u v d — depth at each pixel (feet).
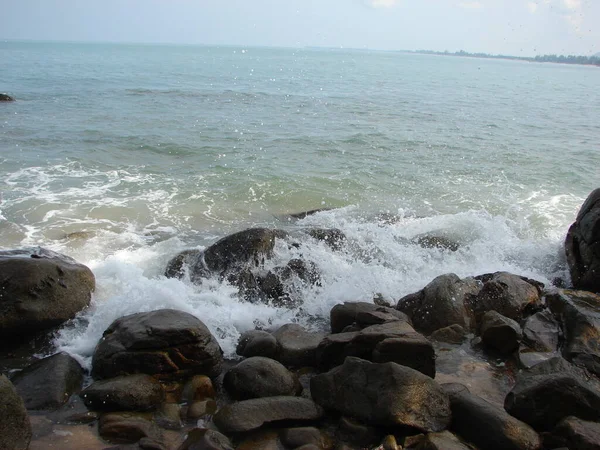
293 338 21.58
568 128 81.92
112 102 88.43
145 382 18.11
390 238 34.65
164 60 270.26
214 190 43.37
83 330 22.70
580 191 47.98
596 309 24.03
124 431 16.22
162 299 24.21
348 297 27.20
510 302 25.48
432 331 24.14
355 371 17.63
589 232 29.30
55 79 127.95
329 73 200.54
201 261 28.30
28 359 20.75
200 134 63.82
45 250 26.55
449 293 25.00
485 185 48.75
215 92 111.34
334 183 46.78
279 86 133.49
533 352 22.02
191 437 16.17
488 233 36.42
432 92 135.95
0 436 14.79
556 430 16.33
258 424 16.37
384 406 16.29
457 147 63.46
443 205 43.04
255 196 42.57
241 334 22.74
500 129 78.13
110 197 40.42
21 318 21.31
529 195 46.24
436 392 16.98
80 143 55.83
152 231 34.83
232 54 442.91
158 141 58.54
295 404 17.13
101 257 30.14
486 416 16.30
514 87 168.25
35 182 42.80
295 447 15.80
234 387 18.69
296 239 31.68
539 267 32.45
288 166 51.52
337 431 16.65
